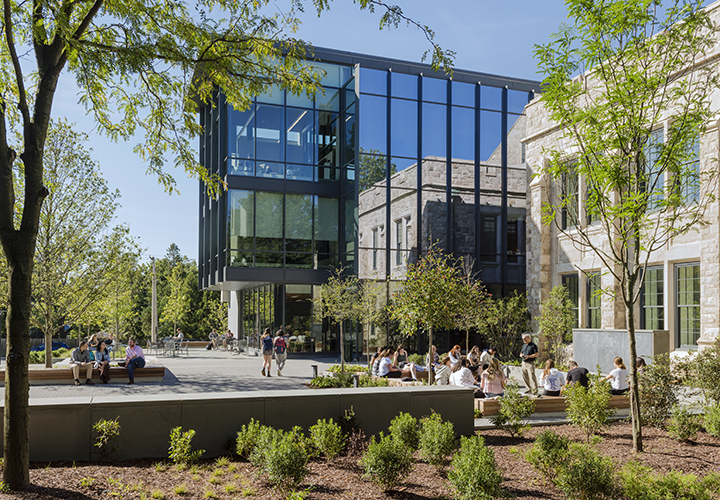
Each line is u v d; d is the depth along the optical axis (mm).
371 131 27125
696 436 9133
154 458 7652
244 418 8172
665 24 7973
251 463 7430
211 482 6508
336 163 29781
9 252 5957
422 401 9219
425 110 27719
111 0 7793
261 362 25766
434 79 27953
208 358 29422
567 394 9234
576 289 22516
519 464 7512
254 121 28578
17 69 6191
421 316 14070
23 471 5820
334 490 6324
